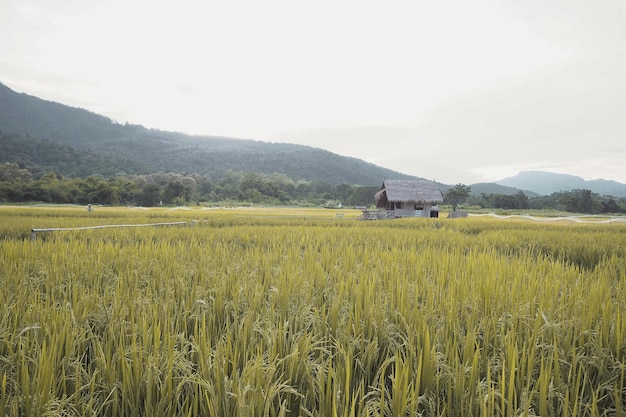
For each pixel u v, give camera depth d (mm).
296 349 2688
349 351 2785
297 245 10695
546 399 2404
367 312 3734
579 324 3492
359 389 2393
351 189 134625
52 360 2551
